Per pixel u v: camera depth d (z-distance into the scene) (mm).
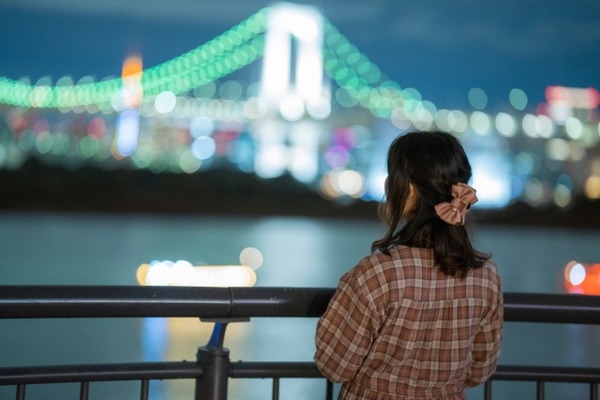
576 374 2488
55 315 2062
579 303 2398
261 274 42250
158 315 2145
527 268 51719
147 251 50906
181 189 96125
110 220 79562
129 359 14961
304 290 2270
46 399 9609
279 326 20062
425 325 1963
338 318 1971
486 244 71125
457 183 1940
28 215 80562
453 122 118062
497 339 2092
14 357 14766
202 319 2191
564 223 107188
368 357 1967
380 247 2025
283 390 10094
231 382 10492
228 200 98062
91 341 16562
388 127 119562
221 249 55031
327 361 1983
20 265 40656
